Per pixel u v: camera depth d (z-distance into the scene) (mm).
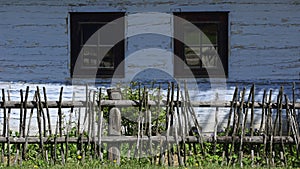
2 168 8938
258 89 11594
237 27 11555
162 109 9766
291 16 11539
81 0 11492
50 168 8883
